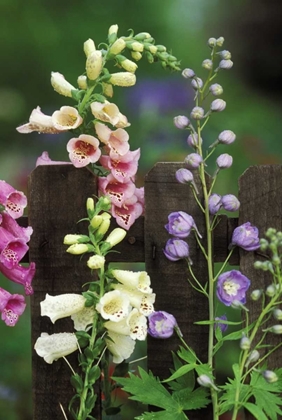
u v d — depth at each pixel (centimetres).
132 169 362
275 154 941
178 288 372
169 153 825
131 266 609
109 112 359
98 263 328
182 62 1227
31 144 1077
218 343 350
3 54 1095
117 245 374
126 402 482
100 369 372
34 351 378
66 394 378
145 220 370
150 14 1158
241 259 368
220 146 886
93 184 369
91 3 1141
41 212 372
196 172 368
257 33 1520
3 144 1077
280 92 1484
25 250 354
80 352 349
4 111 1095
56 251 373
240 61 1509
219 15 1540
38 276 375
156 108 961
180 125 358
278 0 1507
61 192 371
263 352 370
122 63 360
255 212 366
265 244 317
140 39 367
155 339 375
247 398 337
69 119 362
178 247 354
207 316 372
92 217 338
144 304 341
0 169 991
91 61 351
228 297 347
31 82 1106
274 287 320
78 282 373
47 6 1123
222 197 354
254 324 368
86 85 370
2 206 350
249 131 952
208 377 329
